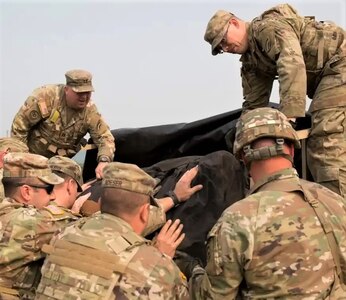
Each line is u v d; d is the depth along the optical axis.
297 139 2.80
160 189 4.06
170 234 3.33
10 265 3.27
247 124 2.81
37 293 2.82
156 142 5.18
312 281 2.57
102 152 5.28
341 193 3.84
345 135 3.86
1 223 3.32
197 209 3.84
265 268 2.59
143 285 2.69
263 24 3.96
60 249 2.82
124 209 2.89
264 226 2.61
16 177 3.55
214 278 2.70
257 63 4.18
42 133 5.55
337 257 2.64
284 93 3.77
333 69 3.95
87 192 4.31
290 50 3.80
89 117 5.46
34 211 3.37
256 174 2.82
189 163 4.16
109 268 2.71
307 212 2.65
